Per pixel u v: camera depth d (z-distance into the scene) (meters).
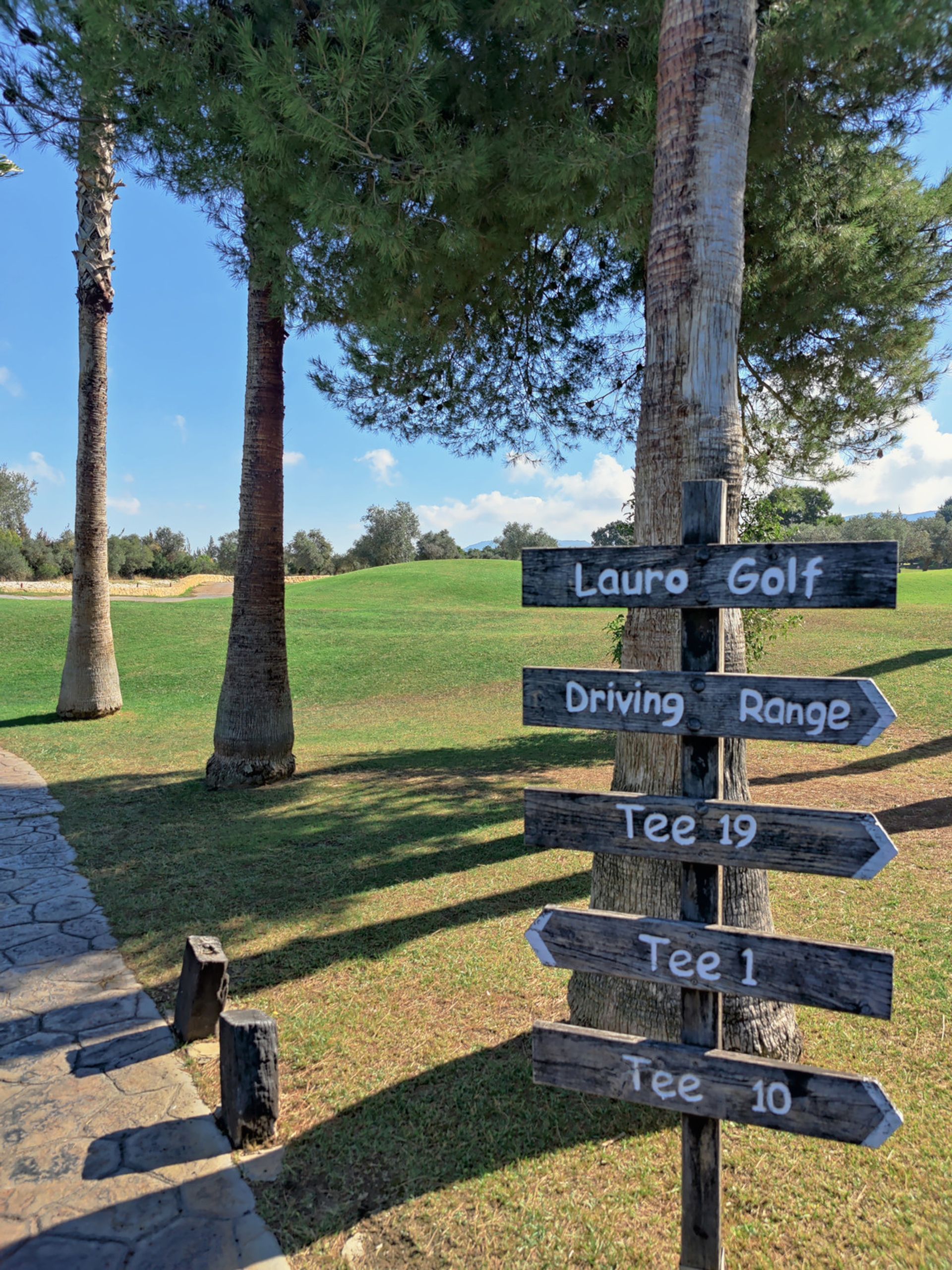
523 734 12.86
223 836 7.41
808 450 9.95
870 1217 2.72
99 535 14.55
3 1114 3.38
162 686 18.45
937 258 7.86
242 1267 2.56
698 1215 2.36
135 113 6.11
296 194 5.70
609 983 3.67
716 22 3.30
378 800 8.63
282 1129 3.27
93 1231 2.71
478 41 5.85
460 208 6.29
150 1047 3.93
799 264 7.66
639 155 5.35
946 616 20.12
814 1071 2.13
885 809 7.50
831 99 6.28
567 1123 3.27
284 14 5.80
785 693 2.21
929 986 4.23
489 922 5.27
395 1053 3.79
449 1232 2.70
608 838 2.41
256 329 9.19
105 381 14.19
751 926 3.64
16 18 5.49
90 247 13.35
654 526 3.48
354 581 44.62
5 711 15.59
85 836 7.52
